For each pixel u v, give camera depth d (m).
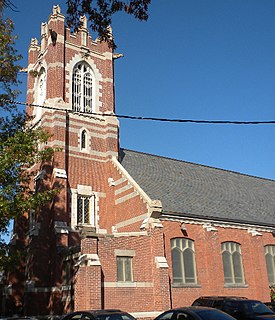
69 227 28.20
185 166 37.88
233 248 30.39
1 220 18.84
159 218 26.84
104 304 22.05
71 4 12.73
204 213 29.80
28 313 25.31
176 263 26.69
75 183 29.89
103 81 35.16
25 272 28.11
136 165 33.47
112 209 30.19
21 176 20.33
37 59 35.91
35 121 33.41
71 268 23.73
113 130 33.16
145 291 23.94
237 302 18.09
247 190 38.91
